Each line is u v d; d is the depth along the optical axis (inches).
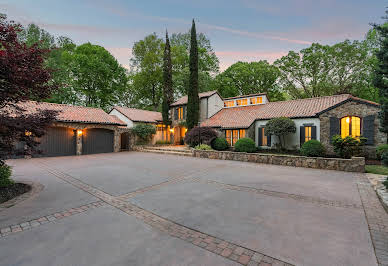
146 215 152.1
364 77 864.3
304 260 94.3
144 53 1190.9
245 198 194.1
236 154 476.7
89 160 482.9
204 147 581.0
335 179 276.1
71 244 109.3
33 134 215.0
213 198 194.5
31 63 193.5
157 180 272.8
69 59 961.5
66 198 193.0
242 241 113.0
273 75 1117.7
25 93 200.5
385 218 145.3
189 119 753.0
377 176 293.6
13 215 149.9
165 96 880.9
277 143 581.9
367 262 92.5
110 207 169.3
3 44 176.6
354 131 469.1
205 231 125.5
